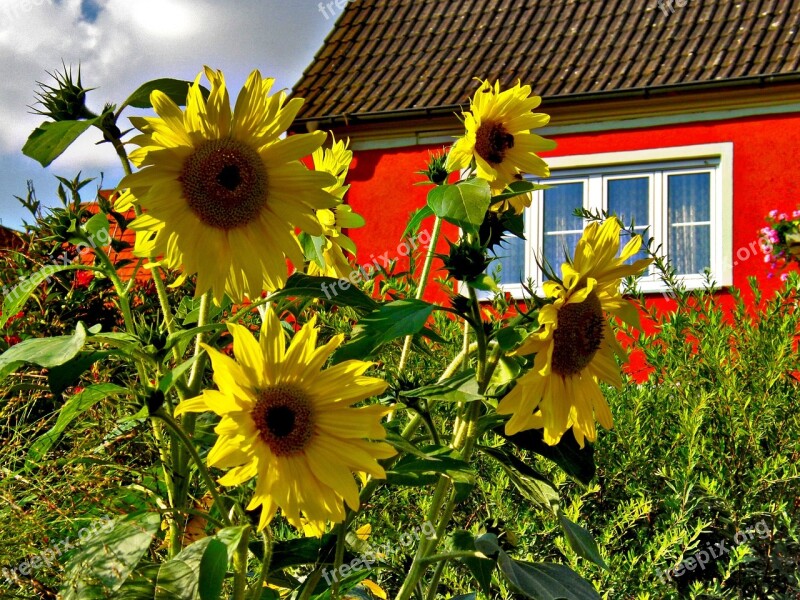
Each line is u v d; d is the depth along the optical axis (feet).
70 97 5.59
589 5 36.58
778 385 11.86
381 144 34.01
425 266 6.36
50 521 6.50
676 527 10.25
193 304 5.98
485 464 11.58
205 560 4.35
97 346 6.01
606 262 5.28
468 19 37.86
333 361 5.12
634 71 32.45
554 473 11.06
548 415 5.03
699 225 31.58
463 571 10.32
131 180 4.80
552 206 32.99
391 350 10.39
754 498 11.12
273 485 4.45
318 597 5.85
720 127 31.27
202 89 5.67
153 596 4.59
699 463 11.47
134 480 6.57
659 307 26.89
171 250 4.89
